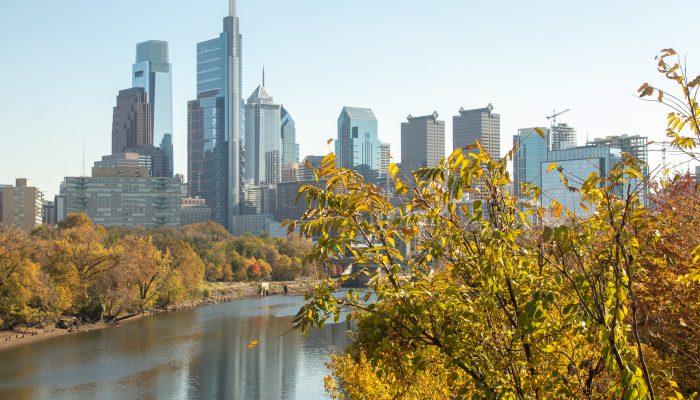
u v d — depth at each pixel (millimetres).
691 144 8875
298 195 9562
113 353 82438
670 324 12891
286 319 115812
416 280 9391
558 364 9852
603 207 8539
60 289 102500
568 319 8641
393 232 9578
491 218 9266
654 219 8312
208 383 66750
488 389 8867
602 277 8500
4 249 95750
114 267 111750
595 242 8781
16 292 94375
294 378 68188
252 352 82125
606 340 7941
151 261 122688
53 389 64125
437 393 13492
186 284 146000
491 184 9211
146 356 80500
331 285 9414
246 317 119812
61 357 79688
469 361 9312
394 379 14508
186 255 149000
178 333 99312
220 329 103500
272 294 174375
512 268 9117
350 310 9703
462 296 9367
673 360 13992
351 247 9406
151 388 64812
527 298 9297
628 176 8445
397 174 9898
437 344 9258
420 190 9750
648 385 7863
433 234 9617
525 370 9617
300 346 85125
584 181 8688
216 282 186750
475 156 9078
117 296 110625
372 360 9344
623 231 8172
